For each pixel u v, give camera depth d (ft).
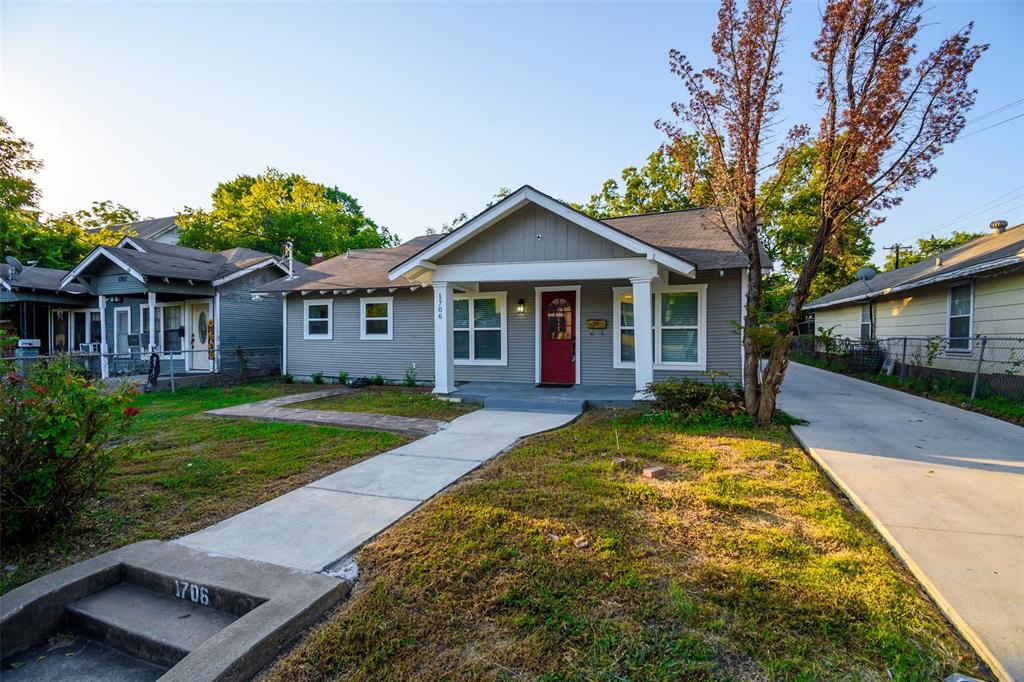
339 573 9.89
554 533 11.35
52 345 65.41
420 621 8.26
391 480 15.83
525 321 36.91
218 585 9.17
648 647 7.39
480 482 15.30
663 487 14.38
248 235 95.96
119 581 10.23
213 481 15.81
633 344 34.22
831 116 20.62
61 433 11.33
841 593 8.62
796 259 77.97
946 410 27.45
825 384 41.19
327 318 45.03
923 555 9.85
